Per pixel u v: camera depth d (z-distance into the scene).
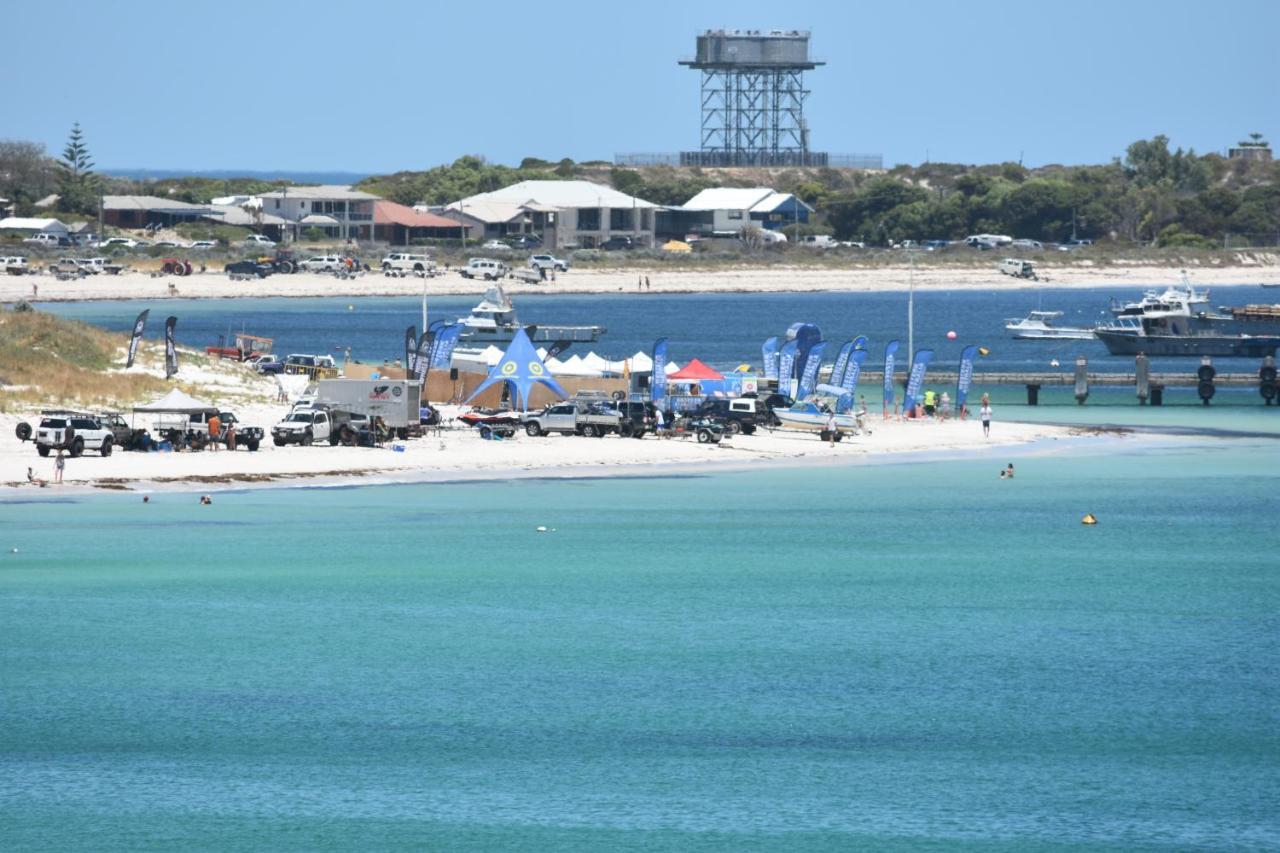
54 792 159.38
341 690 190.00
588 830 151.12
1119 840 148.88
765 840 149.12
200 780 162.62
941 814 154.88
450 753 170.12
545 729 177.25
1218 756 169.25
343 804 156.88
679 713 182.50
